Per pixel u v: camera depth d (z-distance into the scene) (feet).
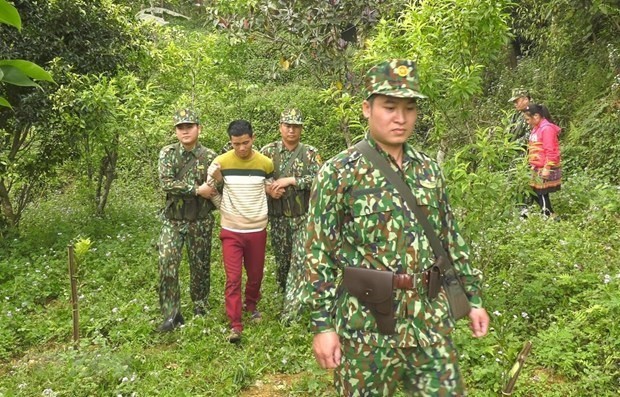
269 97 45.83
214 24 23.27
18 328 17.81
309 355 15.15
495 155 15.42
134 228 28.25
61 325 17.89
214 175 16.43
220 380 14.16
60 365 14.52
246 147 16.37
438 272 8.19
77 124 25.57
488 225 15.89
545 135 24.22
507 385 9.36
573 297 15.94
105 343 16.07
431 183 8.33
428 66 15.93
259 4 22.08
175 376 14.32
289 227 18.54
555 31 38.50
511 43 44.16
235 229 16.52
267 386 14.10
